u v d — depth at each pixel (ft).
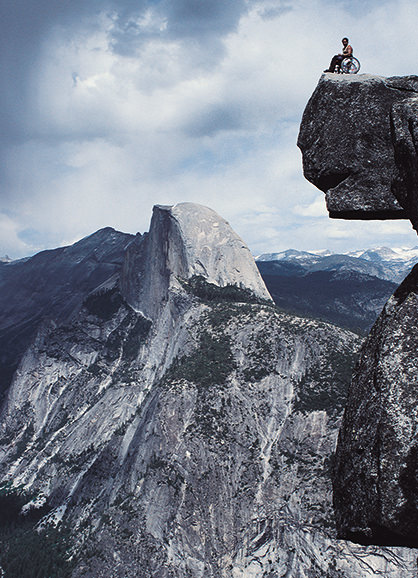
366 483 19.35
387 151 23.63
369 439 19.58
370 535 19.27
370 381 20.35
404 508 18.39
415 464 18.53
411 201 21.09
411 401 19.04
